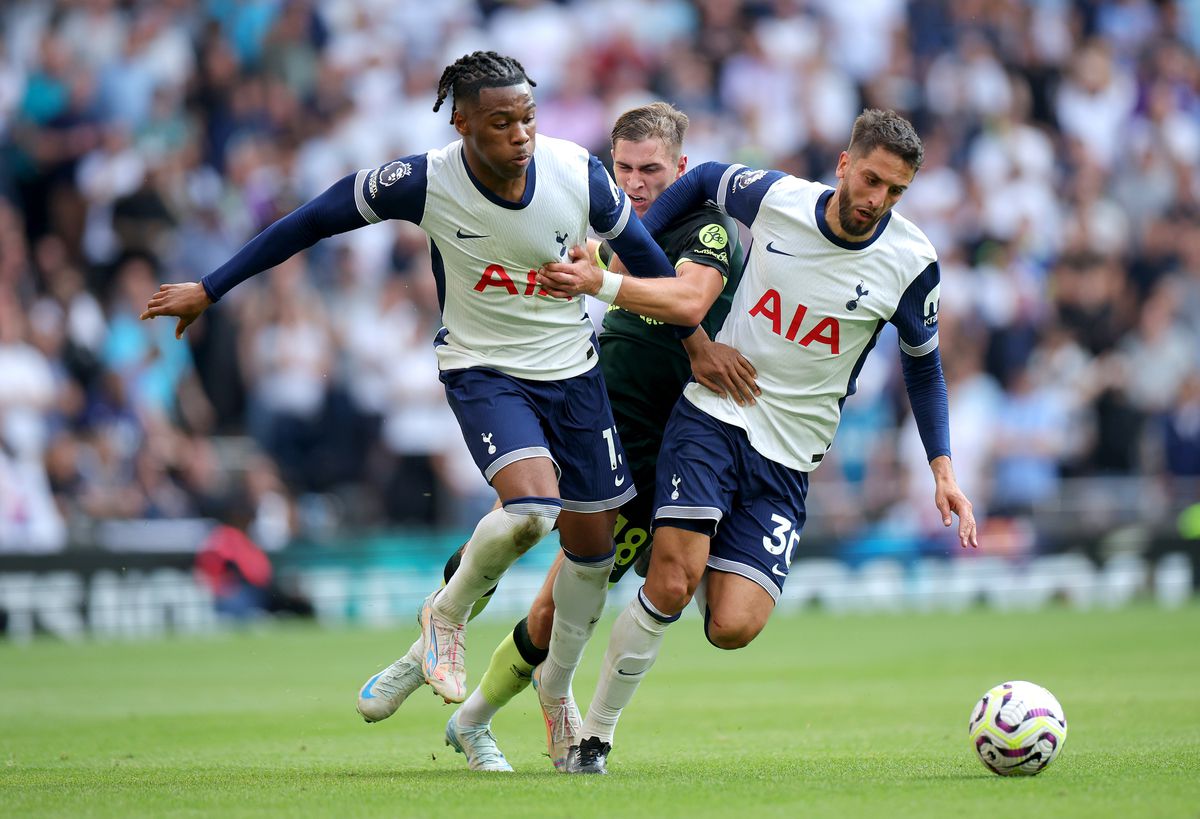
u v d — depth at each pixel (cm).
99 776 1919
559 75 6425
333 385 5425
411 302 5612
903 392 5959
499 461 1838
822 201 1959
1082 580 5938
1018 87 7144
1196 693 2941
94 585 4675
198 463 5053
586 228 1900
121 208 5447
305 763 2102
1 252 5141
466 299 1894
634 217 1919
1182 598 6019
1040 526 5953
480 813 1500
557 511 1833
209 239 5534
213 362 5412
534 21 6500
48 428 4881
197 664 3866
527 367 1889
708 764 2011
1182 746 2106
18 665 3884
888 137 1848
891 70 6962
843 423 5778
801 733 2439
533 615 2000
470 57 1786
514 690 2022
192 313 1917
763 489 1984
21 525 4709
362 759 2158
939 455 2034
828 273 1959
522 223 1845
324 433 5406
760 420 1980
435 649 1875
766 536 1975
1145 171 7144
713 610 1959
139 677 3572
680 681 3425
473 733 2036
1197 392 6331
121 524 4788
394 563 5191
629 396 2145
